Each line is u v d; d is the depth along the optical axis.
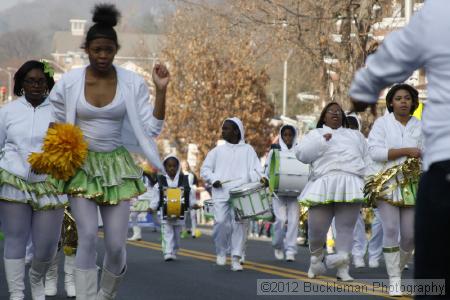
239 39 54.69
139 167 9.63
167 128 57.44
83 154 9.23
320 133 13.38
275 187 18.03
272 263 17.98
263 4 32.59
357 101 6.12
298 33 31.75
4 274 14.78
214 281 14.64
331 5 31.08
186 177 19.14
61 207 11.09
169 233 18.39
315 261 14.18
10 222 11.00
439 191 5.72
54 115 9.61
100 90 9.38
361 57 30.62
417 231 5.81
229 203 17.36
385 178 12.50
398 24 30.27
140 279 14.94
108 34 9.27
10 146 11.17
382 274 15.57
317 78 34.84
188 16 57.06
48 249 11.16
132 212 25.36
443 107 5.79
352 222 13.58
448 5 5.77
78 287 9.40
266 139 56.84
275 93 68.06
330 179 13.30
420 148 12.73
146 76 65.44
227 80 55.72
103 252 20.00
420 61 5.89
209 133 55.62
